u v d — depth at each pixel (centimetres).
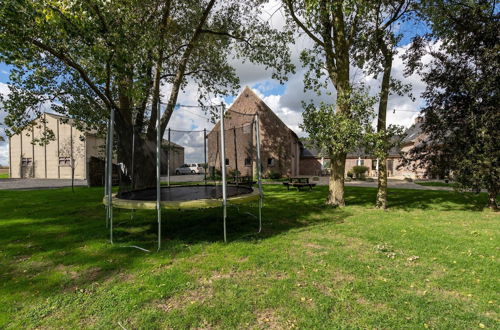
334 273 332
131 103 944
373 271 336
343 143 657
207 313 243
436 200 977
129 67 647
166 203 440
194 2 985
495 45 664
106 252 418
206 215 707
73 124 1049
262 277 321
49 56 800
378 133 648
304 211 762
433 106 816
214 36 1173
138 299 268
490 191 742
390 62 813
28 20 515
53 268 357
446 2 740
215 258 383
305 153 3120
